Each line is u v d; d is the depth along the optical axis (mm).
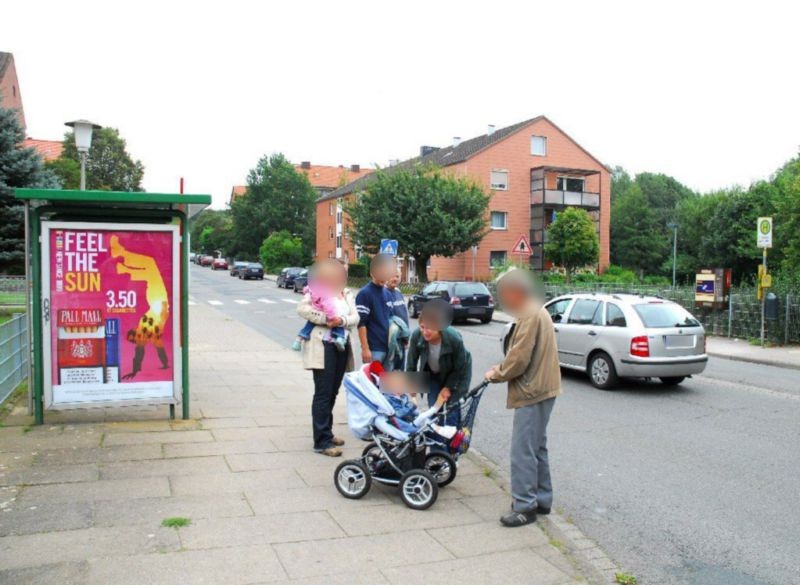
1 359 7680
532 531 4621
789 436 7723
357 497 5082
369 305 6336
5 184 18812
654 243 68375
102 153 51531
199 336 16438
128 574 3727
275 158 84375
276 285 47812
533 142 46500
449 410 5137
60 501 4781
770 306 16188
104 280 6816
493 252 45656
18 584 3564
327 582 3736
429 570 3961
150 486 5164
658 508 5379
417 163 41250
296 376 10570
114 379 6875
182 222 7195
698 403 9602
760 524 5055
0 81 36531
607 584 3938
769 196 44062
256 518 4621
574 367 11258
